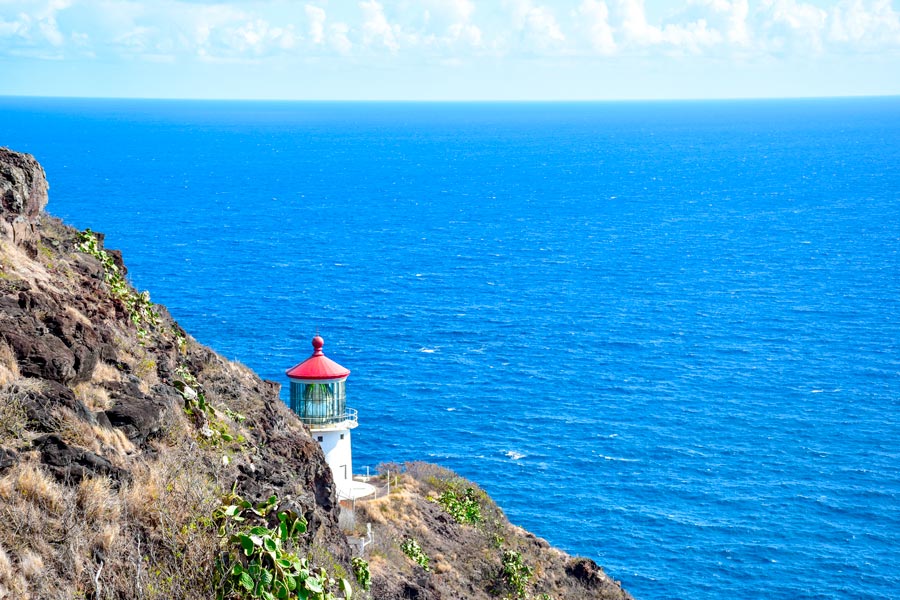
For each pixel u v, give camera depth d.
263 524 15.14
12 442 13.51
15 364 14.77
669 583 67.69
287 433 24.94
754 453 92.12
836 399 109.50
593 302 160.12
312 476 24.34
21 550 12.16
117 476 14.12
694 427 99.00
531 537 44.38
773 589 67.00
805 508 79.88
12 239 19.48
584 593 41.72
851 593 66.69
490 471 85.44
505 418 99.56
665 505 79.69
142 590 12.90
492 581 38.47
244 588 13.95
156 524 13.99
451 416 99.31
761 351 129.88
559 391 109.94
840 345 133.62
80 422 14.54
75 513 13.10
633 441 94.19
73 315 17.45
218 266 181.00
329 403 44.28
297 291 160.75
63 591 12.11
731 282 178.38
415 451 89.38
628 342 133.62
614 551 71.75
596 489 82.31
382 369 115.69
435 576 34.47
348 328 135.62
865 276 184.12
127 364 17.83
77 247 23.47
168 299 149.00
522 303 158.25
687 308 156.62
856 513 79.25
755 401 108.19
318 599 14.54
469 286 172.50
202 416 18.52
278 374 109.94
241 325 133.88
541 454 89.81
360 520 38.12
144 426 15.74
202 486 15.13
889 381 116.75
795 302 161.25
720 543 73.25
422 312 149.12
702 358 126.12
